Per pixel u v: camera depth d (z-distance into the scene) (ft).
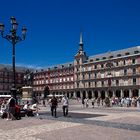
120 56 332.19
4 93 442.09
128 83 317.22
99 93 352.49
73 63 405.39
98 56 371.35
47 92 444.96
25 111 82.48
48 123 63.41
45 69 460.55
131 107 150.51
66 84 407.44
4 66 460.14
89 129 53.42
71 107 150.10
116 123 63.57
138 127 56.44
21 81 467.93
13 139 42.80
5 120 70.74
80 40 390.42
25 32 89.40
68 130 52.11
